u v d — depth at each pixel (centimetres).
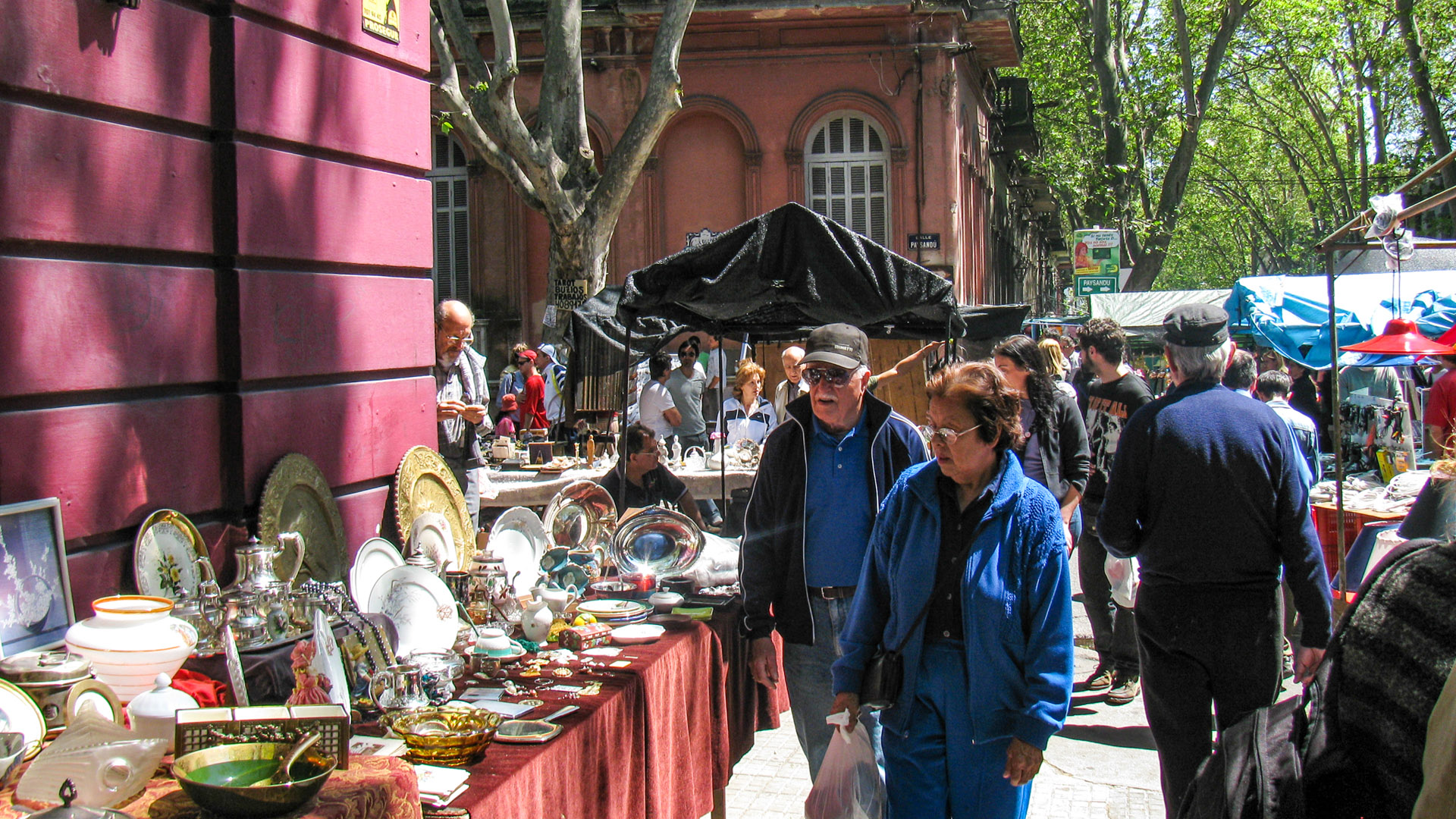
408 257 529
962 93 2156
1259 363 1969
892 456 390
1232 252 6875
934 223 1980
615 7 1944
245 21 420
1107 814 487
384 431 506
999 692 308
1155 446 384
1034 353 545
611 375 1133
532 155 1316
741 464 896
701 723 405
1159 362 3097
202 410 407
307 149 460
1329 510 754
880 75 1970
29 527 319
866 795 325
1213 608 375
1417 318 1084
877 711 345
